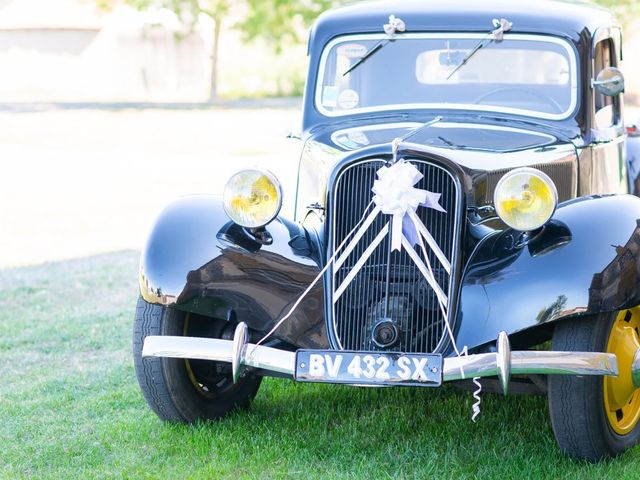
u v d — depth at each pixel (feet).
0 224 40.01
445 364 13.42
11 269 30.35
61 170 58.44
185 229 15.28
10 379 19.51
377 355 13.71
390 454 14.84
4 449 15.58
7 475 14.47
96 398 18.08
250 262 14.94
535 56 17.95
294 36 115.75
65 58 134.51
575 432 14.10
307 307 14.67
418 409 16.90
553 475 13.91
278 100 116.37
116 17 132.77
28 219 41.19
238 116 94.38
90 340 22.24
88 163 61.57
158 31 132.26
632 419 15.31
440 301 14.16
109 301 26.00
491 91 18.06
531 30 17.99
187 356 14.26
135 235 36.86
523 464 14.32
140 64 133.18
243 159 61.57
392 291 14.49
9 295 26.76
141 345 15.70
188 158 63.10
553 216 14.34
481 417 16.48
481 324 13.79
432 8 18.69
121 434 15.99
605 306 13.34
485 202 15.15
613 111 19.88
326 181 15.28
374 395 17.85
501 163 15.44
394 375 13.56
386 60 18.45
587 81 17.75
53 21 132.67
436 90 18.25
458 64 18.17
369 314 14.56
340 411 16.94
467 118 17.60
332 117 18.42
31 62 135.03
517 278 13.85
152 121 90.48
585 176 17.31
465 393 17.78
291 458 14.79
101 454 15.25
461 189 14.60
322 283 14.78
